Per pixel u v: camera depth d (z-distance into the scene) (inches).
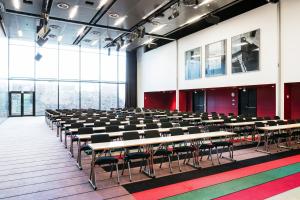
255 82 441.7
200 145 259.6
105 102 841.5
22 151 303.7
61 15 454.0
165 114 525.0
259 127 317.4
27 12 440.8
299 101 427.8
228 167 239.3
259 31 434.9
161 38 636.1
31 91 761.0
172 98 805.2
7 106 710.5
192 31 618.8
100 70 830.5
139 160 263.6
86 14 448.5
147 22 486.6
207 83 550.9
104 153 276.2
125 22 496.4
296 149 319.3
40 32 428.5
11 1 390.3
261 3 461.7
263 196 169.0
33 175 213.3
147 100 811.4
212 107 635.5
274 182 196.2
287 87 401.1
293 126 315.3
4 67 630.5
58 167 237.8
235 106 569.0
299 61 374.6
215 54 528.4
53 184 192.5
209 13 437.7
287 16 391.5
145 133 251.1
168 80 687.1
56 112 546.0
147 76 794.8
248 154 292.2
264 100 508.4
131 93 853.2
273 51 411.5
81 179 204.7
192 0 364.8
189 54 606.9
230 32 492.7
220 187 186.5
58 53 775.1
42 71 765.9
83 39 655.8
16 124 573.6
